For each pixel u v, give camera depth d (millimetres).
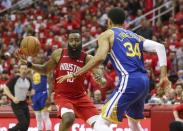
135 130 11102
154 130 15766
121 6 31375
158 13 29828
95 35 28938
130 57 10273
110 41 10297
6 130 17547
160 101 17141
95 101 18219
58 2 33188
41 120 17500
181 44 24906
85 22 30609
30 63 12070
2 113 17609
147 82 10359
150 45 10477
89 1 32469
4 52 28266
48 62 12227
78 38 12008
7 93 16281
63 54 12141
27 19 31891
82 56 12109
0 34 30703
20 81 16219
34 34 29688
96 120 11000
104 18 30094
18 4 34375
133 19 30438
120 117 10273
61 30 29531
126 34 10438
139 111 10797
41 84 17281
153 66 22750
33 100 17406
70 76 10312
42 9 32938
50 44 27562
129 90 10172
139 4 31016
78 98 12141
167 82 10398
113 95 10305
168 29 27859
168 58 23469
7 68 25656
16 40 29578
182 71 20797
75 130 16906
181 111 13133
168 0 30609
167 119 15609
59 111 11961
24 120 16172
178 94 17438
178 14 29016
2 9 34375
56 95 12211
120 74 10289
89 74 19750
